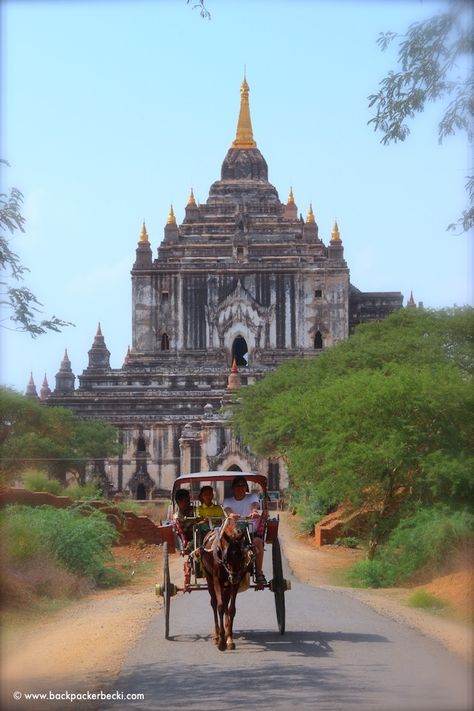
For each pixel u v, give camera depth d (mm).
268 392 87312
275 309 123125
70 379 130625
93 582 35438
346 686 16234
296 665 17938
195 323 124125
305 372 86625
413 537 34875
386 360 69000
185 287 124562
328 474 44906
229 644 19484
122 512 52938
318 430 47750
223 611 19609
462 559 33156
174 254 125625
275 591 21047
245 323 122875
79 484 99812
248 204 129375
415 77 22719
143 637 21609
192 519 21703
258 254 124938
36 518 36688
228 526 19625
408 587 34188
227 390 115938
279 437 77500
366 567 36125
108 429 108812
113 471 117375
